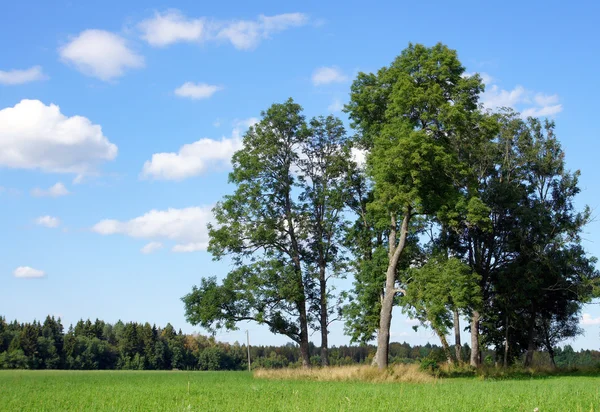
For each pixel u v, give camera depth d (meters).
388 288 39.03
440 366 42.22
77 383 30.78
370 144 45.00
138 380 34.66
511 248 50.28
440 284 36.75
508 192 50.12
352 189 47.44
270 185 46.38
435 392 21.11
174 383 30.39
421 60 39.44
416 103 37.44
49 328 111.69
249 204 45.06
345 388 24.39
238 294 42.88
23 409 16.94
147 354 113.81
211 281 44.75
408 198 35.47
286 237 46.56
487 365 47.56
